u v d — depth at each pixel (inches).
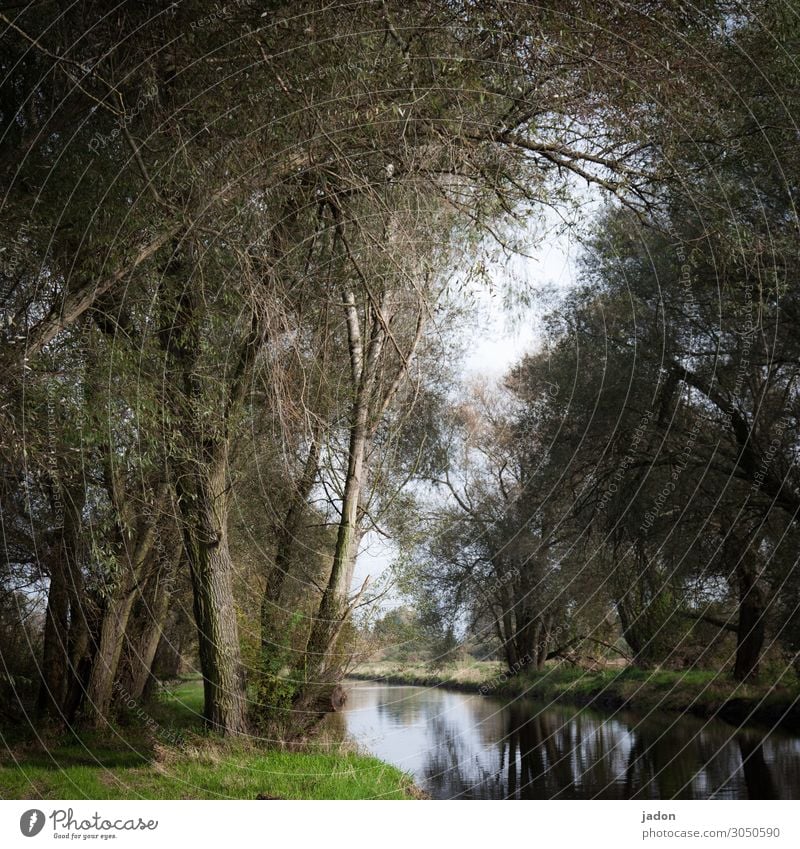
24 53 372.5
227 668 585.6
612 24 401.1
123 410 413.1
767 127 522.6
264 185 390.6
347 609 658.8
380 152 402.3
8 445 352.2
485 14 369.7
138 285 422.9
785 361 721.6
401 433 795.4
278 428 576.7
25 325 360.5
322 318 486.9
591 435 829.2
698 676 1067.3
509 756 702.5
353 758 579.8
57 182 373.1
